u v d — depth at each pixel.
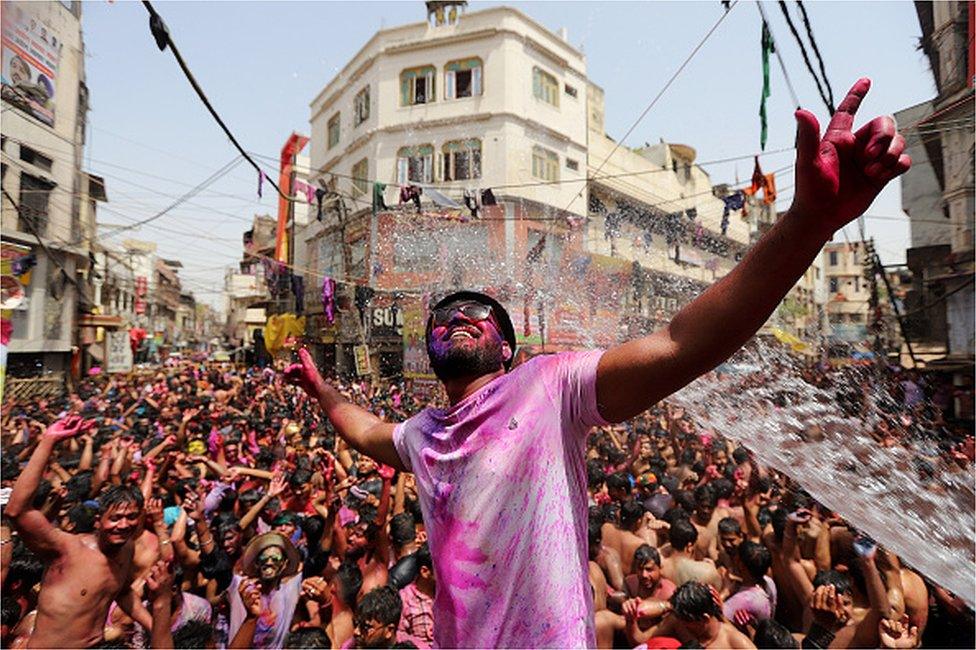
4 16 9.83
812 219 0.85
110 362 21.36
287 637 2.98
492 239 18.83
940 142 10.39
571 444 1.14
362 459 5.48
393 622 3.01
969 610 3.40
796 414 3.04
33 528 3.08
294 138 21.50
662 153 25.73
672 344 0.97
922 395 9.41
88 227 17.42
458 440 1.22
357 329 19.73
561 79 21.41
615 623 3.65
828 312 25.94
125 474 5.77
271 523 4.53
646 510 5.02
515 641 1.09
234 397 13.18
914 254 12.29
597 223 21.67
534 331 16.00
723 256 24.41
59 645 3.09
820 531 3.92
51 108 11.92
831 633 3.32
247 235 35.25
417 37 20.72
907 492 2.39
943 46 7.28
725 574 4.18
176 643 3.61
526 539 1.10
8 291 6.73
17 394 14.23
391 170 20.45
